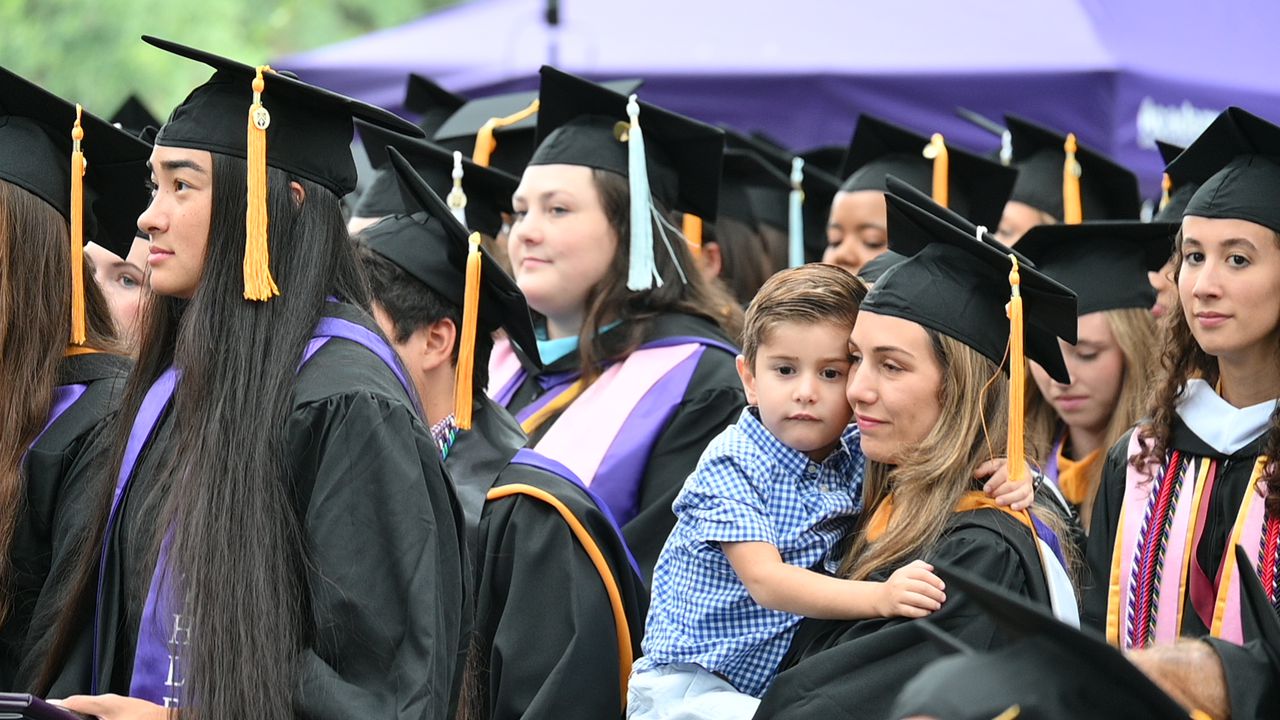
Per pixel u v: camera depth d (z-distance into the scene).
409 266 9.90
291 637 6.98
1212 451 9.12
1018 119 15.14
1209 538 9.02
